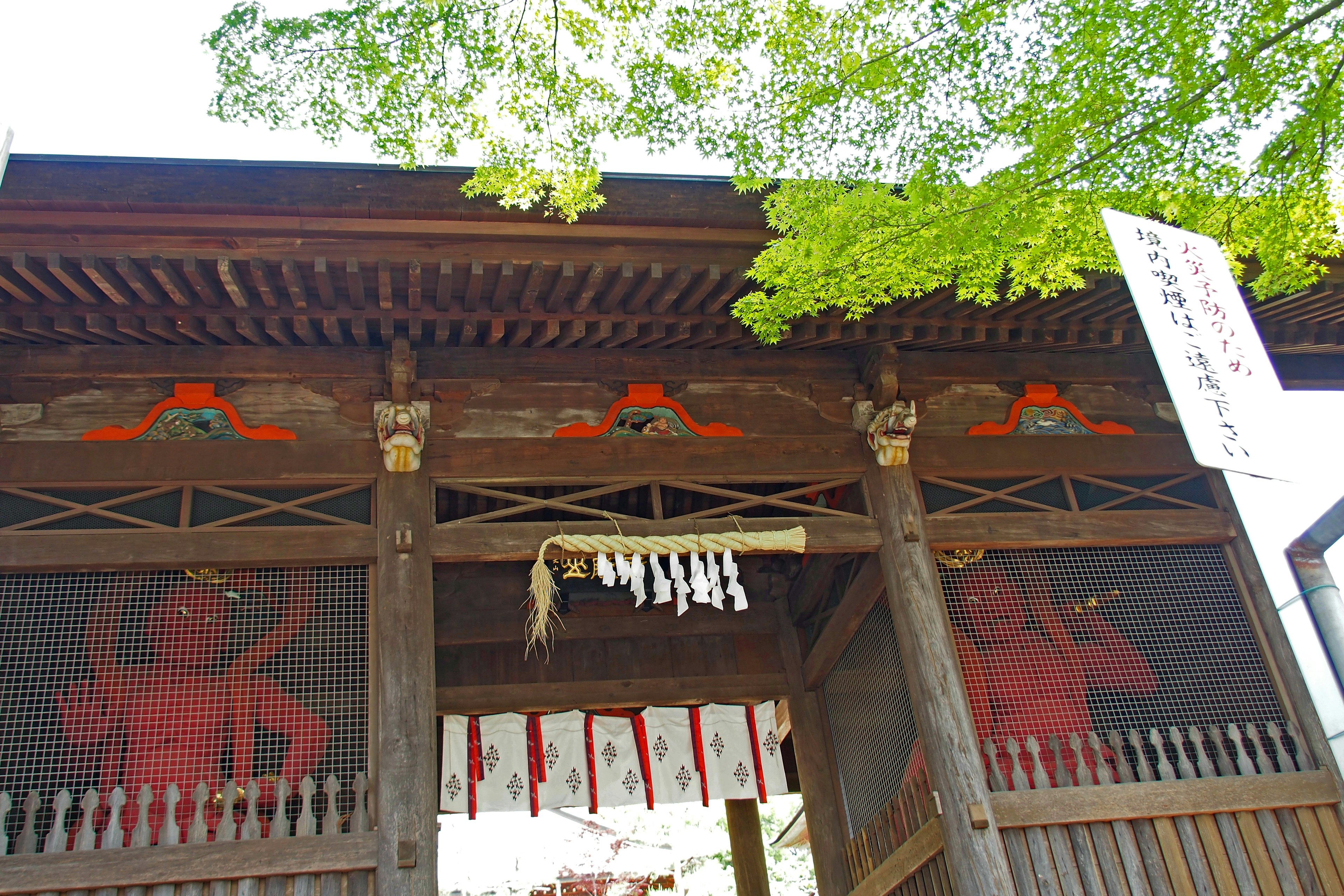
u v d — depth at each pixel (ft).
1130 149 22.27
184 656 26.43
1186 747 28.78
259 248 24.73
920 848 27.32
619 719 37.17
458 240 25.44
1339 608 30.35
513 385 30.09
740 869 41.42
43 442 27.22
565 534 27.86
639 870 83.30
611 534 28.27
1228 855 25.84
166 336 27.58
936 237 22.99
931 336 30.30
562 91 23.16
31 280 24.53
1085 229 23.35
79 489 26.96
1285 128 21.97
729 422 30.66
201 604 27.07
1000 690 29.27
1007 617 30.22
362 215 24.61
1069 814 25.85
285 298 26.96
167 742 25.53
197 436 27.94
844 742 35.96
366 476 28.07
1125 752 28.53
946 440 31.22
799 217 23.80
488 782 35.35
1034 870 25.04
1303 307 31.30
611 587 38.73
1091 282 28.37
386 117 22.98
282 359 28.94
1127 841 25.72
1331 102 21.43
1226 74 21.26
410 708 24.88
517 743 36.17
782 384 31.45
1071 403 32.76
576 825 85.40
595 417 30.09
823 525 29.22
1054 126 22.08
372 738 25.04
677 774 36.58
